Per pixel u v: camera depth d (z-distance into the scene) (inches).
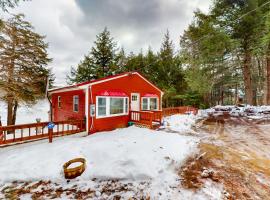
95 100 388.5
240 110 791.7
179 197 142.4
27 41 558.3
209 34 722.8
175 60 1154.0
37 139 301.1
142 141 280.8
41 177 186.7
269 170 191.8
